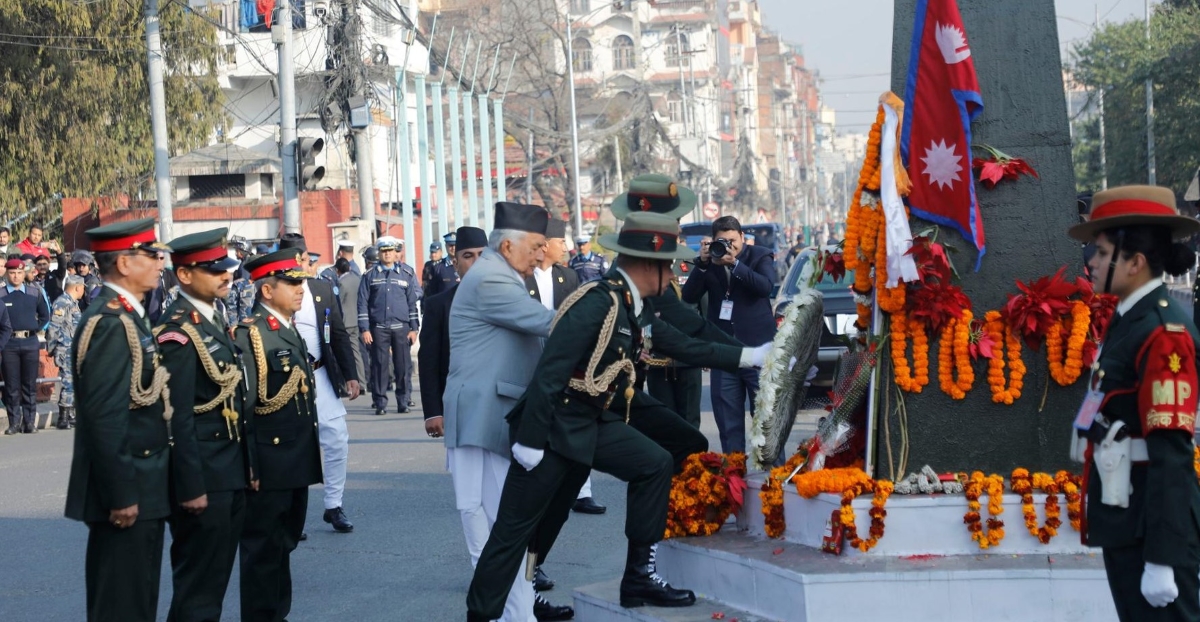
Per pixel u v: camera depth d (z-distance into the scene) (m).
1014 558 5.34
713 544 5.93
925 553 5.44
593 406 5.61
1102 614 5.05
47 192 25.53
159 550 5.38
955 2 5.68
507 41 49.31
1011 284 5.73
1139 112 41.19
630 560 5.81
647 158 47.53
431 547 8.30
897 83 5.87
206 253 5.74
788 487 5.90
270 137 36.47
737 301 9.30
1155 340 3.97
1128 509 4.03
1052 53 5.76
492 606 5.65
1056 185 5.74
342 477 8.94
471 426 6.29
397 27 39.12
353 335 18.92
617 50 77.69
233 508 5.85
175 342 5.52
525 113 52.09
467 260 7.93
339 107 25.56
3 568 8.03
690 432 6.28
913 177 5.73
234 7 34.91
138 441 5.27
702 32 83.56
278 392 6.26
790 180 108.56
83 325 5.14
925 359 5.74
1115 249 4.10
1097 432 4.12
